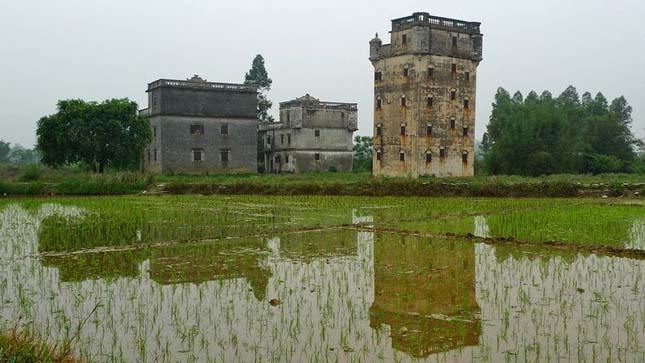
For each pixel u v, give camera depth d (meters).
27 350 9.38
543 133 71.88
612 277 15.55
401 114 64.25
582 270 16.41
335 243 21.45
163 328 11.75
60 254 19.27
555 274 15.96
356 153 118.81
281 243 21.50
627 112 116.75
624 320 11.89
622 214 28.95
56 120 60.81
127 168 67.12
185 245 21.06
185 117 71.88
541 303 13.19
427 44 62.06
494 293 14.09
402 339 11.05
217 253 19.52
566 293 14.00
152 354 10.38
